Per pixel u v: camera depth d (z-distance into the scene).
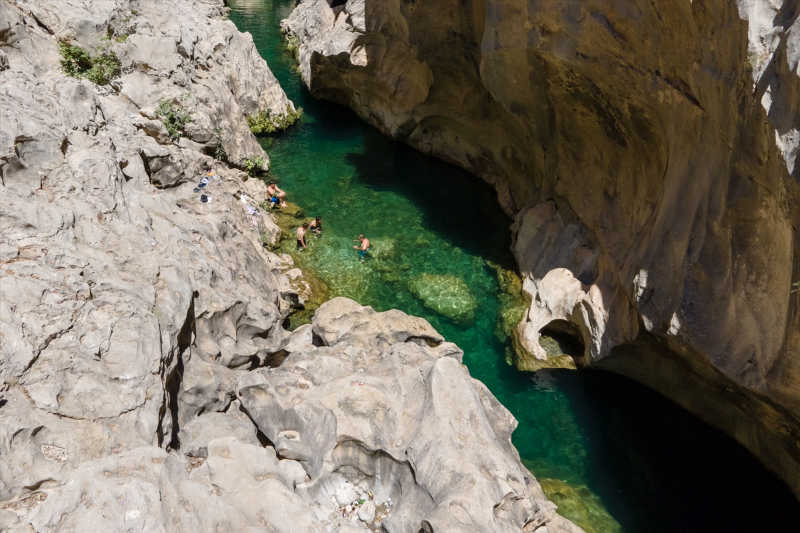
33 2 16.23
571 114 13.09
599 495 10.41
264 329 11.22
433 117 21.55
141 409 7.24
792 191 6.49
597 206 13.31
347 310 11.25
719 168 8.34
